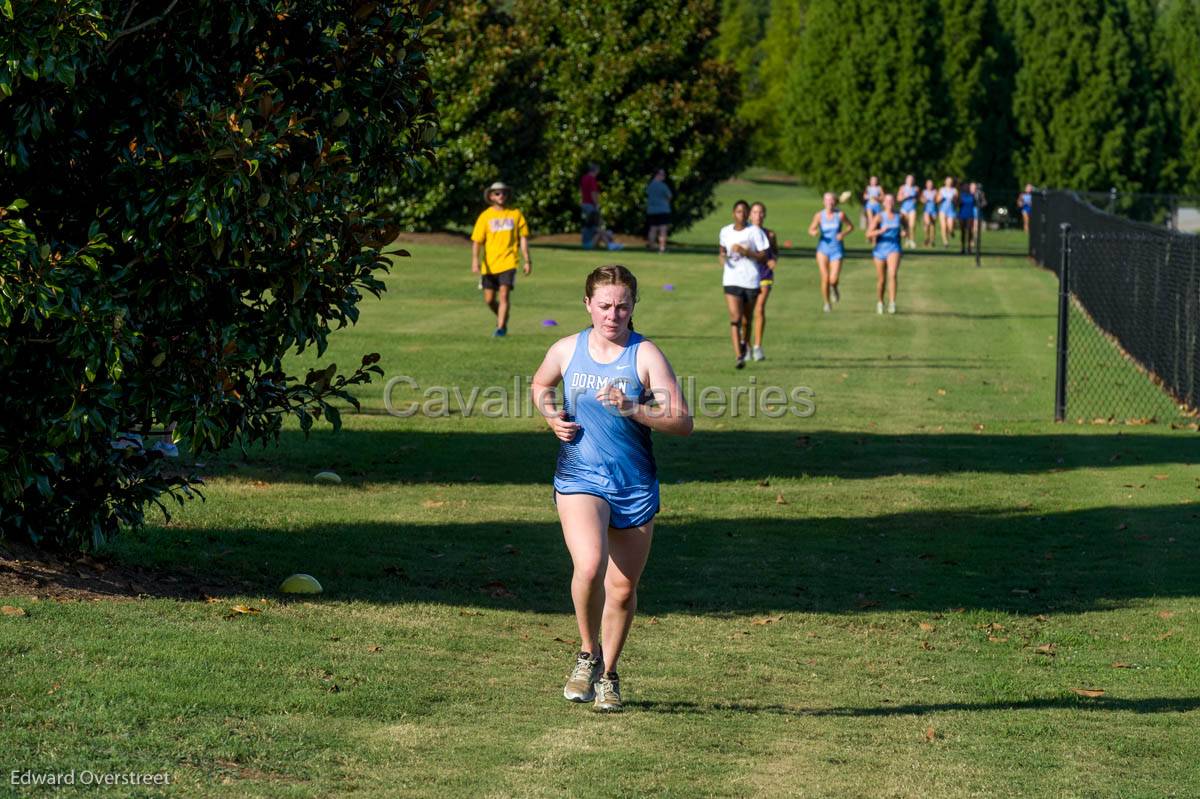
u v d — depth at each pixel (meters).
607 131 161.62
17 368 28.00
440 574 35.03
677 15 162.00
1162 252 72.19
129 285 28.73
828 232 99.88
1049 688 28.12
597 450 24.12
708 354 78.94
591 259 136.62
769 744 23.62
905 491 48.03
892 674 28.86
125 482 31.28
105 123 29.05
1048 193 147.12
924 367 76.81
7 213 27.55
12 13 25.53
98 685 22.94
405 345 77.12
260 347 30.11
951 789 21.56
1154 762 23.39
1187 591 36.22
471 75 140.38
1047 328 94.56
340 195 30.86
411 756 21.67
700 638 31.03
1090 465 52.91
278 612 29.47
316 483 45.44
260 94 28.59
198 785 19.44
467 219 146.50
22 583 28.27
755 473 50.47
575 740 23.12
